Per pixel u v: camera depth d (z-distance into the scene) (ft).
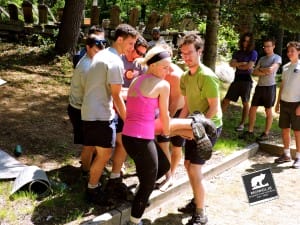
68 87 26.13
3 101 21.85
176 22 39.70
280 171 18.28
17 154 16.02
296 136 18.52
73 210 12.45
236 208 14.69
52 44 34.14
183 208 13.98
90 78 12.24
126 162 16.76
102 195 12.94
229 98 22.44
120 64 11.97
